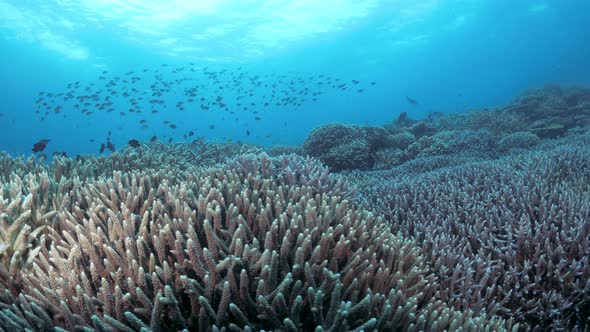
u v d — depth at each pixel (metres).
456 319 2.39
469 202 5.26
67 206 3.41
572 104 23.64
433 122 23.14
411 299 2.41
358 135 14.62
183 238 2.51
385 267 2.86
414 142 15.64
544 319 3.30
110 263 2.33
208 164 9.14
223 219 3.07
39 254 2.61
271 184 4.22
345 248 2.77
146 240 2.57
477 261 3.66
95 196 3.52
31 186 3.33
